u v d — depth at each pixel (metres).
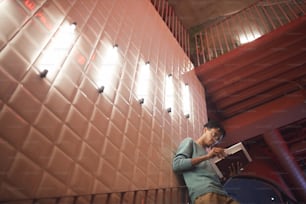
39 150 1.61
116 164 2.14
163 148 2.87
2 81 1.57
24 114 1.61
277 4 7.16
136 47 3.40
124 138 2.37
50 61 1.96
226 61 5.15
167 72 3.99
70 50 2.21
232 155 2.83
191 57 6.96
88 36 2.53
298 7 7.05
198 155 2.78
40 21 2.03
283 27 4.78
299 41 4.75
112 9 3.22
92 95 2.24
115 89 2.57
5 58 1.64
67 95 1.99
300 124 7.13
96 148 2.02
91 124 2.08
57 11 2.25
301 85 5.29
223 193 2.43
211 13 7.67
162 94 3.47
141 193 2.24
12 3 1.85
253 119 5.52
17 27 1.81
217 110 5.94
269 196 9.00
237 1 7.40
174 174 2.79
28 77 1.74
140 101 2.87
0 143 1.42
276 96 5.62
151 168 2.51
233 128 5.67
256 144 8.04
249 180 8.98
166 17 6.09
